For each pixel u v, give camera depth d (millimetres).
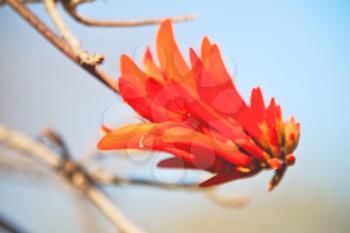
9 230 829
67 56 643
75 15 673
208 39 615
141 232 793
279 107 640
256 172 627
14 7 649
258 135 629
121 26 677
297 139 636
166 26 608
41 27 646
